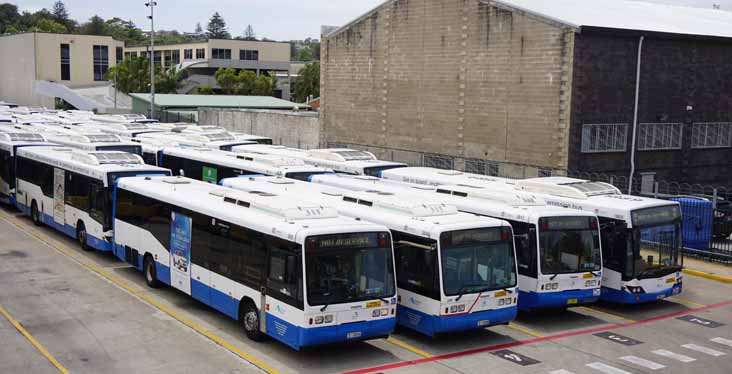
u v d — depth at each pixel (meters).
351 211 18.23
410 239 16.56
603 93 35.44
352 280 14.91
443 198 20.45
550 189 21.69
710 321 19.47
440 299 15.67
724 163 40.84
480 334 17.61
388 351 16.05
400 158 44.88
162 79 98.25
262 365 14.80
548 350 16.50
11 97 111.00
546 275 17.84
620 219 19.39
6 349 15.28
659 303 21.23
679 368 15.57
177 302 19.41
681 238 20.28
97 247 24.05
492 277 16.42
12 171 32.84
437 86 41.84
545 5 39.06
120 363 14.65
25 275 21.72
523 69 36.72
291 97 124.12
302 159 30.83
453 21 40.41
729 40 39.19
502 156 38.25
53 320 17.41
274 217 16.02
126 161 25.36
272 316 15.34
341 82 49.19
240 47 120.38
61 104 98.62
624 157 36.66
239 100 78.94
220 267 17.33
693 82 38.62
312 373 14.44
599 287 18.72
